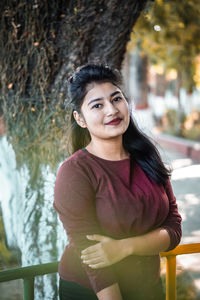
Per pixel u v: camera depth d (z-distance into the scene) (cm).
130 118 190
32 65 261
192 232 519
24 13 254
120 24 255
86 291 171
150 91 1559
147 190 171
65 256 178
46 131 262
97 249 161
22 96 264
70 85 176
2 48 259
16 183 283
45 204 272
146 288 175
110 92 170
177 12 527
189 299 336
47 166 266
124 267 172
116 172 171
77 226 163
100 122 169
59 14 258
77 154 171
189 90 1078
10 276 176
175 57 727
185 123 1241
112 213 165
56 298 282
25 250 278
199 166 928
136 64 1303
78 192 163
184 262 429
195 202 650
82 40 257
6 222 297
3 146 280
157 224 174
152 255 177
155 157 183
